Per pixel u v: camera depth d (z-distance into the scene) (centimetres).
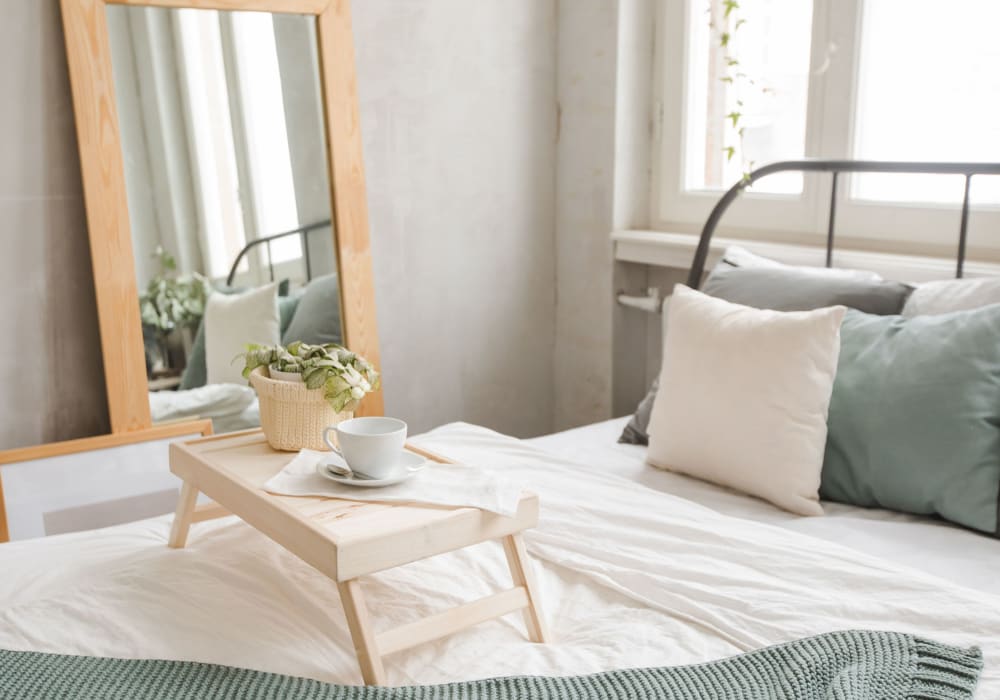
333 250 267
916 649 114
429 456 152
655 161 298
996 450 160
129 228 231
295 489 133
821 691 107
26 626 127
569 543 152
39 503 226
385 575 144
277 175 254
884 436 168
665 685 110
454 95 287
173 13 233
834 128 240
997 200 212
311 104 258
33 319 231
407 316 290
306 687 110
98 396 242
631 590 140
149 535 164
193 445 156
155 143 233
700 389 186
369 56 268
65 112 227
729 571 139
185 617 128
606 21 287
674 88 286
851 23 232
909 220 229
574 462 188
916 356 169
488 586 141
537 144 309
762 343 177
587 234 307
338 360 154
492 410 317
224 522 167
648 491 172
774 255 248
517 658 122
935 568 148
